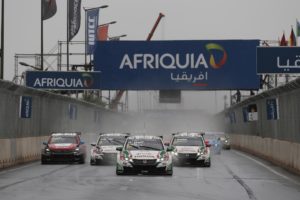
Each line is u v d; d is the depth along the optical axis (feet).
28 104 386.11
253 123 534.37
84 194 197.47
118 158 280.10
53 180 253.44
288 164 325.62
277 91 358.23
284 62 441.68
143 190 211.61
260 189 217.77
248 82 555.69
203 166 353.92
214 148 518.37
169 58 556.51
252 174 291.99
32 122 429.38
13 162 355.15
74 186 226.17
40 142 437.99
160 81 556.51
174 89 556.10
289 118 329.52
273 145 392.47
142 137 291.38
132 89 559.38
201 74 555.28
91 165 367.45
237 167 346.54
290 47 441.68
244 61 556.10
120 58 561.02
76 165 367.86
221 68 555.28
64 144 381.19
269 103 380.58
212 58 555.28
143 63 558.56
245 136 597.11
